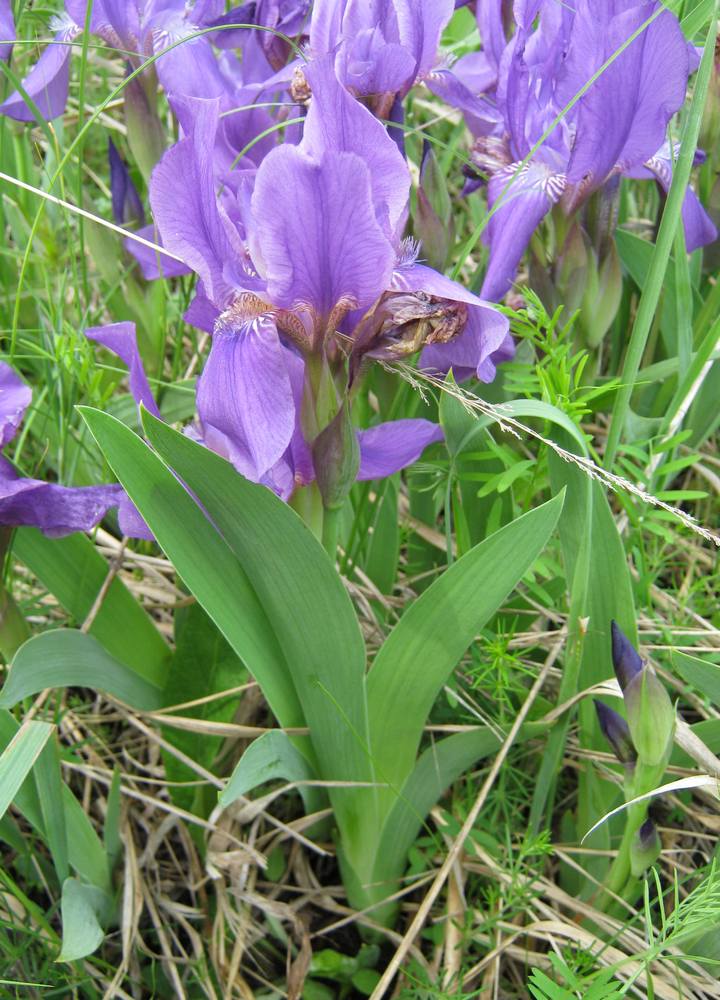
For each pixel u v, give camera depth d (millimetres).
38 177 464
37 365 386
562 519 289
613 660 260
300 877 342
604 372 415
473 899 329
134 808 347
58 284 436
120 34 367
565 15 320
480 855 311
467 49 455
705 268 409
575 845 322
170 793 333
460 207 505
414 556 365
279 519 248
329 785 300
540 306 304
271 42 353
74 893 293
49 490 262
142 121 377
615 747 273
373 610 350
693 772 314
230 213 255
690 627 357
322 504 269
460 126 447
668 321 381
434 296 255
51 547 292
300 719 302
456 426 292
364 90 305
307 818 323
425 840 331
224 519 253
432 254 324
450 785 334
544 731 308
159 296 396
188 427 292
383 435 287
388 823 311
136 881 326
